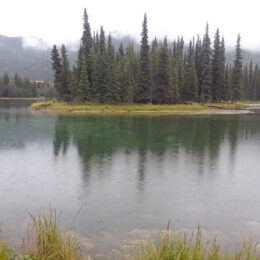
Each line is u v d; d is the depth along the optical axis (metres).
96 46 74.62
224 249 6.34
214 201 9.88
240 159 16.38
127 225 7.75
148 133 26.23
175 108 56.91
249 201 9.93
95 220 8.07
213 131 27.92
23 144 20.62
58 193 10.52
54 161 15.65
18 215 8.34
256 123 35.41
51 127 30.14
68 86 63.59
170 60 67.50
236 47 68.62
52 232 5.71
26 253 5.32
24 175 12.91
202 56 73.88
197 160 16.06
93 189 11.02
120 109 55.25
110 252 6.07
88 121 36.69
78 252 5.82
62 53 64.75
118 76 59.16
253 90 104.62
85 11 65.25
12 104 83.44
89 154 17.41
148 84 58.91
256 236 7.18
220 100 70.69
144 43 58.03
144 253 5.22
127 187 11.32
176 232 7.30
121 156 16.88
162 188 11.25
